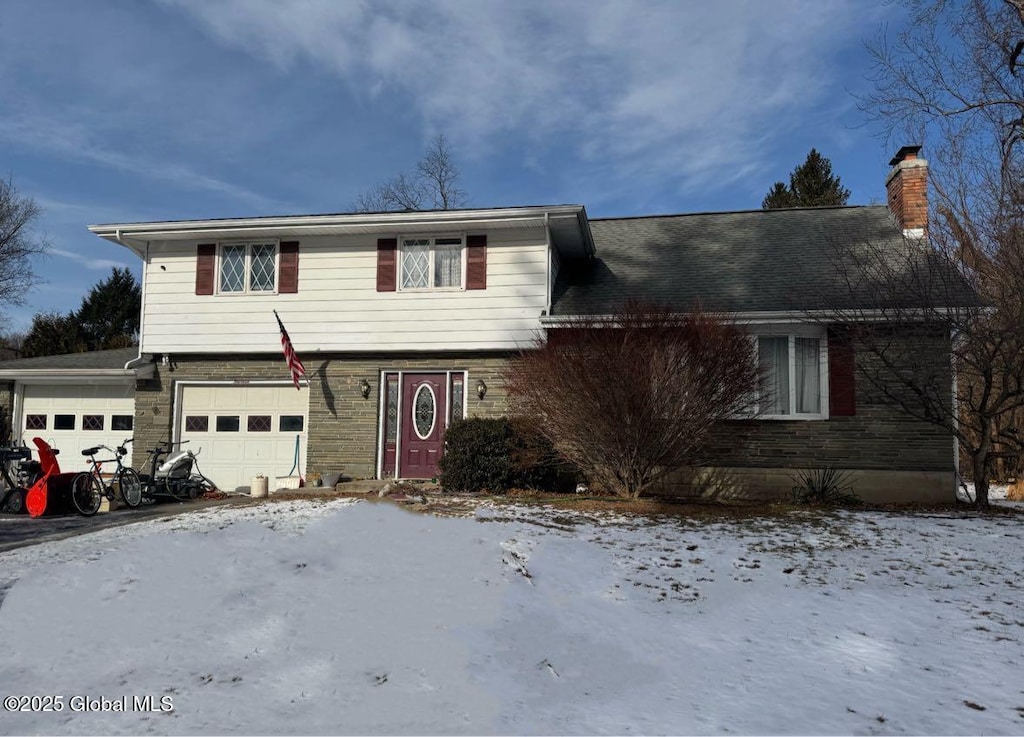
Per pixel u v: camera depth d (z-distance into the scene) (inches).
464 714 174.1
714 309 514.9
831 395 533.3
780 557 338.3
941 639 233.5
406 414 607.5
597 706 181.3
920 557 342.0
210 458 635.5
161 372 646.5
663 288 595.8
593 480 507.5
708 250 664.4
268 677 196.7
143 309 647.8
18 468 543.8
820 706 182.2
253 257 639.1
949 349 498.0
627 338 460.4
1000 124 645.9
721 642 229.3
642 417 452.8
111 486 541.3
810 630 241.0
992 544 368.2
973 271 529.3
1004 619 253.4
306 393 630.5
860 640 231.9
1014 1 641.0
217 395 642.2
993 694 191.2
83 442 697.0
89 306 1632.6
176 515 466.3
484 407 592.1
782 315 521.7
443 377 607.2
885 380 510.6
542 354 480.4
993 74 656.4
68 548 361.7
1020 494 665.6
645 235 722.8
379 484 546.0
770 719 174.1
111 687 191.9
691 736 164.4
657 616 253.4
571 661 211.0
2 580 295.4
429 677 196.1
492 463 510.3
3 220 1371.8
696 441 465.4
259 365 631.8
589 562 316.8
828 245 631.2
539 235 593.6
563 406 463.8
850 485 525.3
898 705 183.5
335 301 619.8
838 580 302.2
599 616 250.8
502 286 594.9
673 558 330.6
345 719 171.0
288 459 626.5
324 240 627.5
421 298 607.2
